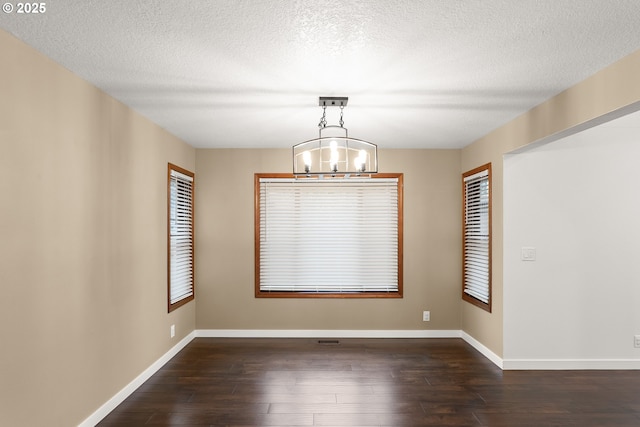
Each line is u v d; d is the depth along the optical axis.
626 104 2.55
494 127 4.35
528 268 4.18
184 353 4.72
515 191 4.20
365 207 5.54
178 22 2.13
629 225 4.21
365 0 1.93
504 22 2.14
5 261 2.18
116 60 2.60
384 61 2.64
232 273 5.48
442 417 3.11
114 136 3.34
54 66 2.60
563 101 3.20
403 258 5.49
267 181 5.52
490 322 4.52
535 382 3.82
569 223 4.20
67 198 2.71
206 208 5.48
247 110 3.72
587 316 4.17
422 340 5.31
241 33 2.26
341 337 5.44
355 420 3.05
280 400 3.41
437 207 5.53
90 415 2.95
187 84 3.04
